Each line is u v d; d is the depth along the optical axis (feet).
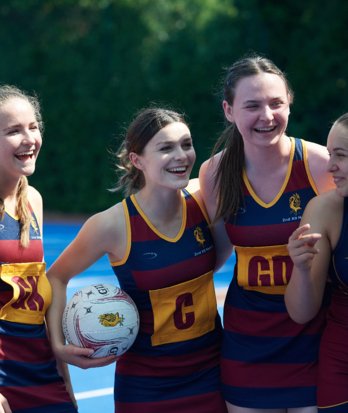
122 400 36.09
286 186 34.73
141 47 145.18
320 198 32.50
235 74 34.22
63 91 152.05
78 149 150.92
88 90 149.59
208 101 135.54
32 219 34.32
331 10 128.57
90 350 33.73
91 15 156.46
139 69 144.36
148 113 35.22
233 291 36.09
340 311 32.24
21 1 154.92
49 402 33.63
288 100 34.65
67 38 155.63
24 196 33.94
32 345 33.40
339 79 128.47
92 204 151.12
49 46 154.92
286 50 134.00
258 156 34.45
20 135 32.96
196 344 35.58
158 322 35.17
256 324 34.94
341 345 31.99
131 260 35.19
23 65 156.04
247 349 34.91
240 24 136.67
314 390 34.06
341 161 30.99
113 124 146.61
